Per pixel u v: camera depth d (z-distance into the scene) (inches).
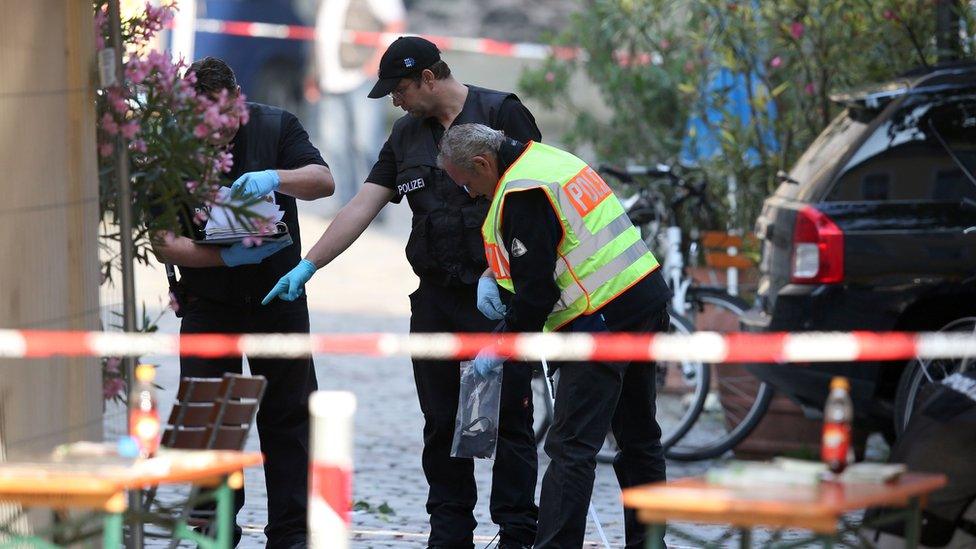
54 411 362.3
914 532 325.1
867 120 597.3
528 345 424.2
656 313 438.9
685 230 806.5
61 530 337.4
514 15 2064.5
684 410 693.9
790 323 584.1
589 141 991.0
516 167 427.8
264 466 483.5
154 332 457.1
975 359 546.0
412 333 484.4
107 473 316.5
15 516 344.8
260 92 1657.2
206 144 424.8
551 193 424.2
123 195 385.4
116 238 421.4
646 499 295.9
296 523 481.4
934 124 583.2
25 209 357.4
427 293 481.4
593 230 431.2
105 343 368.5
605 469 683.4
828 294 576.4
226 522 340.5
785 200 608.7
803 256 581.6
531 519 483.8
